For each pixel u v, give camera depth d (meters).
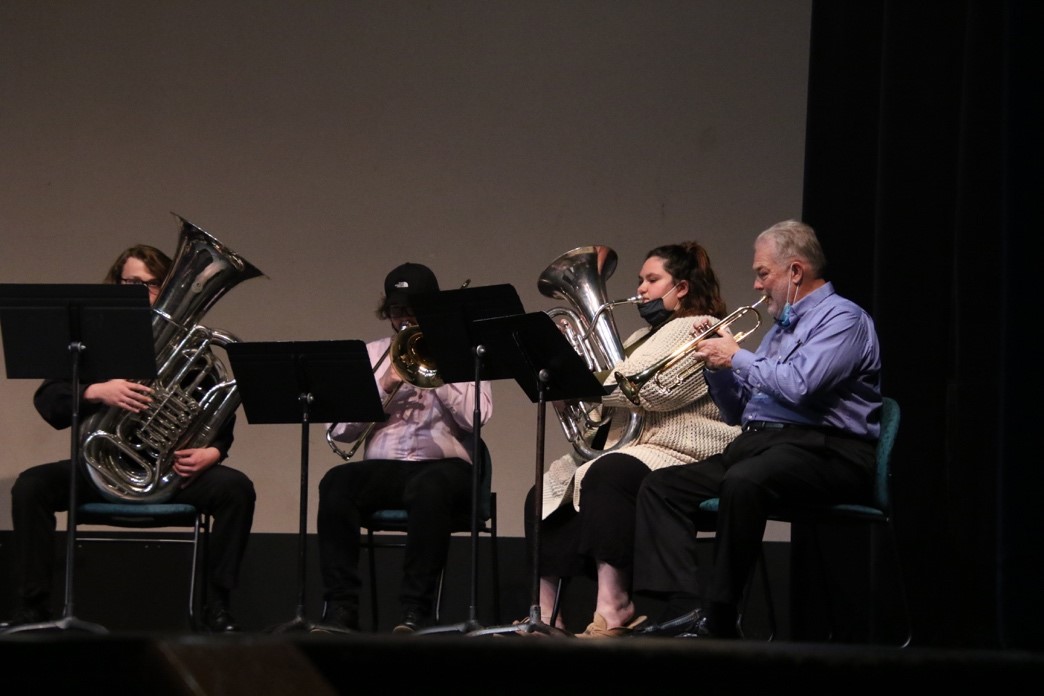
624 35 12.60
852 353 8.57
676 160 12.46
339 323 12.59
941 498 9.42
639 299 9.87
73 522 8.29
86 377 8.47
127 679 4.18
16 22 12.81
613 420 9.83
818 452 8.45
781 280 8.91
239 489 9.58
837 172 10.80
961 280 8.72
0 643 4.02
